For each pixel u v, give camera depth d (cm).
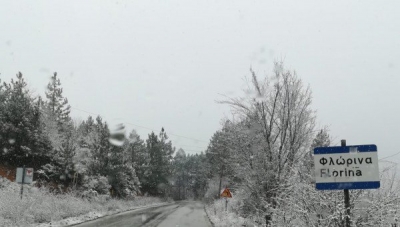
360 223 640
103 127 3638
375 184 547
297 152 1219
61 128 3622
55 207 1909
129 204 3716
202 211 3481
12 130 2575
